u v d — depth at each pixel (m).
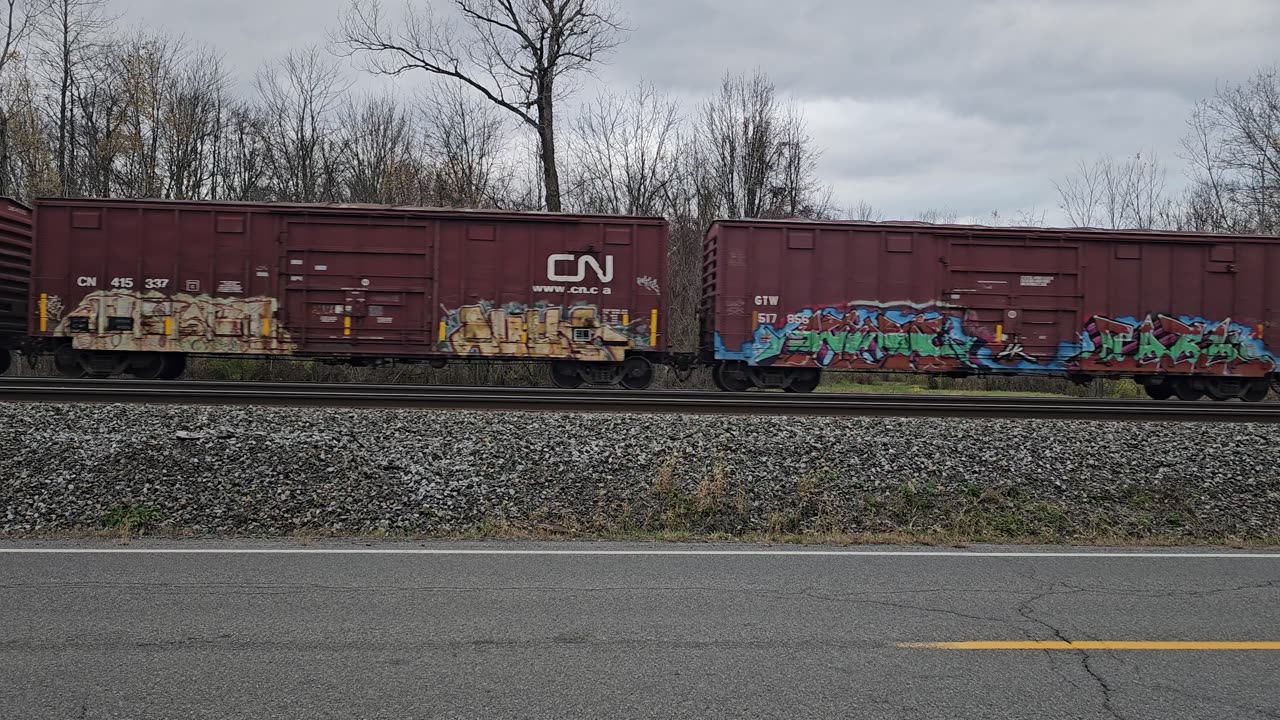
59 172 28.59
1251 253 15.54
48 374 20.33
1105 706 3.79
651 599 5.36
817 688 3.95
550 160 25.00
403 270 15.09
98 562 6.11
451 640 4.54
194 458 8.36
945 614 5.11
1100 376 15.91
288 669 4.09
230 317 14.88
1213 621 5.03
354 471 8.30
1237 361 15.48
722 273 15.16
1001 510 8.22
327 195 34.09
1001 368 15.38
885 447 9.27
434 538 7.32
